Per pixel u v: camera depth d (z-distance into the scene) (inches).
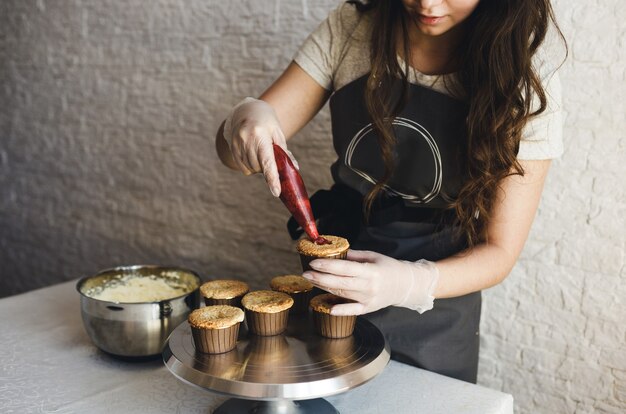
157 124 88.1
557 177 60.2
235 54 78.0
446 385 49.6
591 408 61.9
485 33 45.3
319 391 37.2
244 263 83.2
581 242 60.0
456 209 49.3
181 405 46.5
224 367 38.9
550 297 62.6
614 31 55.1
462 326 54.3
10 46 102.7
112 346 52.2
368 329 45.8
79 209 100.9
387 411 45.4
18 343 56.8
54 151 101.7
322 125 72.0
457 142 48.9
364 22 52.7
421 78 49.5
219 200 84.0
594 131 57.6
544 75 46.4
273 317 43.2
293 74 55.7
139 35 87.0
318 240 42.4
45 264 107.9
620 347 59.5
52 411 45.1
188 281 61.6
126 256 96.3
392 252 52.3
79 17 93.1
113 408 45.8
